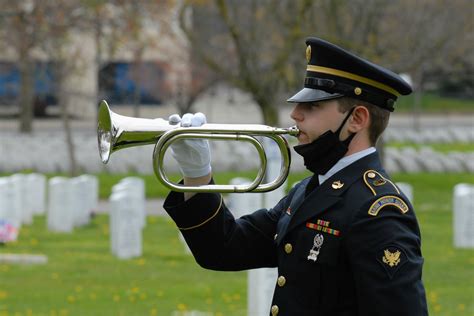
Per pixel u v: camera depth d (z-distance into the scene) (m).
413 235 8.81
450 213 50.50
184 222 9.87
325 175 9.35
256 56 48.16
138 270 32.22
